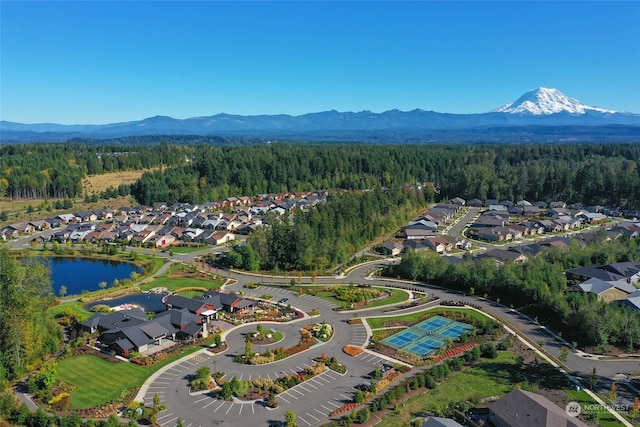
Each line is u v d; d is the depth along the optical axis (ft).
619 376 211.82
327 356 231.30
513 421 164.35
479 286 330.54
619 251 388.98
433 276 357.41
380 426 171.83
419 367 220.02
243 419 176.96
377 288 342.23
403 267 375.45
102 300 317.22
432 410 182.50
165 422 174.60
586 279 340.39
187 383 203.62
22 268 237.45
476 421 175.22
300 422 174.81
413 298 321.73
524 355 232.53
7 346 204.74
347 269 400.26
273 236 411.34
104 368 216.54
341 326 271.28
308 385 202.59
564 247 412.77
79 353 231.30
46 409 181.16
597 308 258.78
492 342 246.68
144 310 293.02
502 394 194.49
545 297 287.69
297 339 251.80
